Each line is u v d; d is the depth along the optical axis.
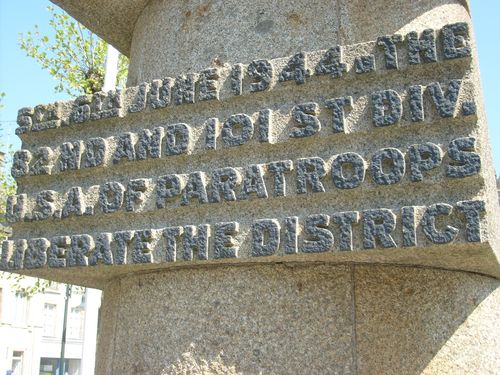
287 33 3.65
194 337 3.22
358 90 3.12
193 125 3.42
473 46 3.01
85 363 10.52
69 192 3.62
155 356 3.30
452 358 3.02
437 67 3.01
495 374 3.15
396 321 3.03
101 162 3.58
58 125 3.81
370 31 3.56
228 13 3.83
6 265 3.68
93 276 3.77
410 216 2.81
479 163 2.77
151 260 3.28
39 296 32.53
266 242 3.06
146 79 4.11
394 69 3.06
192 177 3.30
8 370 30.03
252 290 3.18
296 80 3.21
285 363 3.04
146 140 3.48
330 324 3.05
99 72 12.32
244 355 3.10
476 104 2.86
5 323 30.17
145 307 3.43
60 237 3.55
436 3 3.67
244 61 3.70
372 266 3.12
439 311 3.07
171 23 4.07
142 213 3.40
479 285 3.23
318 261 3.13
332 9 3.61
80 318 36.78
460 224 2.75
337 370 2.97
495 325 3.26
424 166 2.85
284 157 3.18
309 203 3.06
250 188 3.14
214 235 3.17
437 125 2.93
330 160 3.05
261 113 3.23
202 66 3.81
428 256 2.93
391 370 2.96
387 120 2.98
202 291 3.28
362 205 2.96
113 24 4.63
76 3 4.49
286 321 3.10
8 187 12.41
